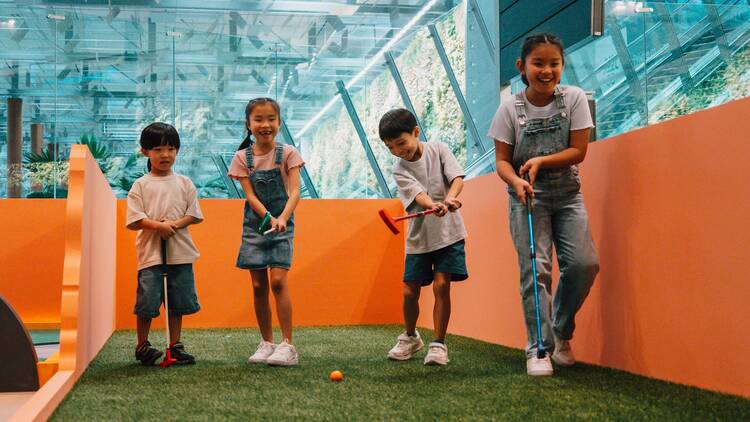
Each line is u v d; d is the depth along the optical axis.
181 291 2.88
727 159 2.01
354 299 4.75
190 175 8.30
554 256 2.99
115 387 2.24
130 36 8.26
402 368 2.59
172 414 1.82
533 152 2.50
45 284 4.48
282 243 2.81
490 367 2.59
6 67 7.86
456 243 2.73
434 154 2.83
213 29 8.74
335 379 2.32
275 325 4.62
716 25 3.65
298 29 9.16
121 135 8.07
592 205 2.69
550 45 2.41
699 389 2.08
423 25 8.31
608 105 3.86
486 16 6.72
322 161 8.76
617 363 2.53
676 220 2.22
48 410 1.79
